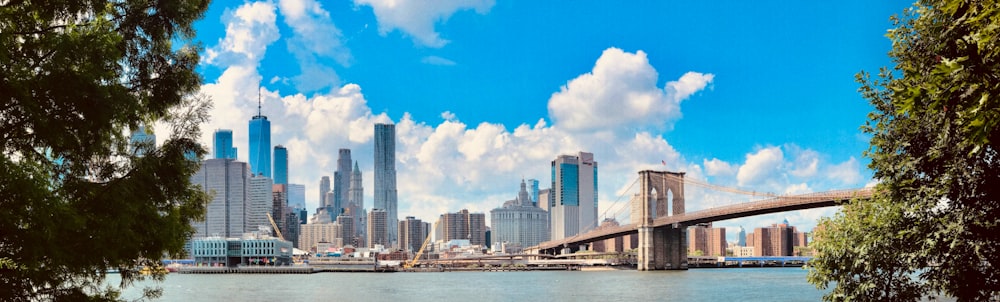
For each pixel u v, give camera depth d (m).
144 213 26.34
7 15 22.36
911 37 27.05
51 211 21.94
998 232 25.67
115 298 27.97
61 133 23.73
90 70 23.78
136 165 27.25
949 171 26.03
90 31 24.84
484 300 141.38
